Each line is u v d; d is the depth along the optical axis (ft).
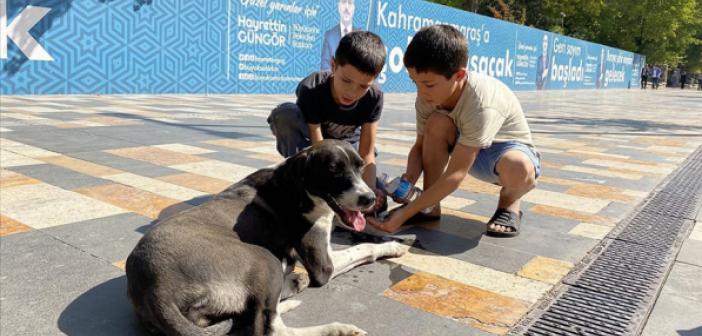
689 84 213.66
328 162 9.33
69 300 8.63
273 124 13.94
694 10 172.76
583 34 163.43
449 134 12.50
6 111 29.60
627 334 8.25
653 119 48.83
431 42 10.29
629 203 16.19
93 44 41.60
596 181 19.34
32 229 11.55
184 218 8.27
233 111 36.83
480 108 10.91
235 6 51.01
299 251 9.46
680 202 16.51
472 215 14.40
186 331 6.76
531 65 100.58
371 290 9.54
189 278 7.09
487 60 87.10
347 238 12.24
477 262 11.05
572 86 119.96
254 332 7.36
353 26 63.16
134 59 44.29
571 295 9.63
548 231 13.24
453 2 134.51
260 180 9.62
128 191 14.82
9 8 37.01
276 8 54.65
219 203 8.99
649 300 9.48
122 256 10.39
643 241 12.67
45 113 29.68
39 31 38.65
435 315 8.68
